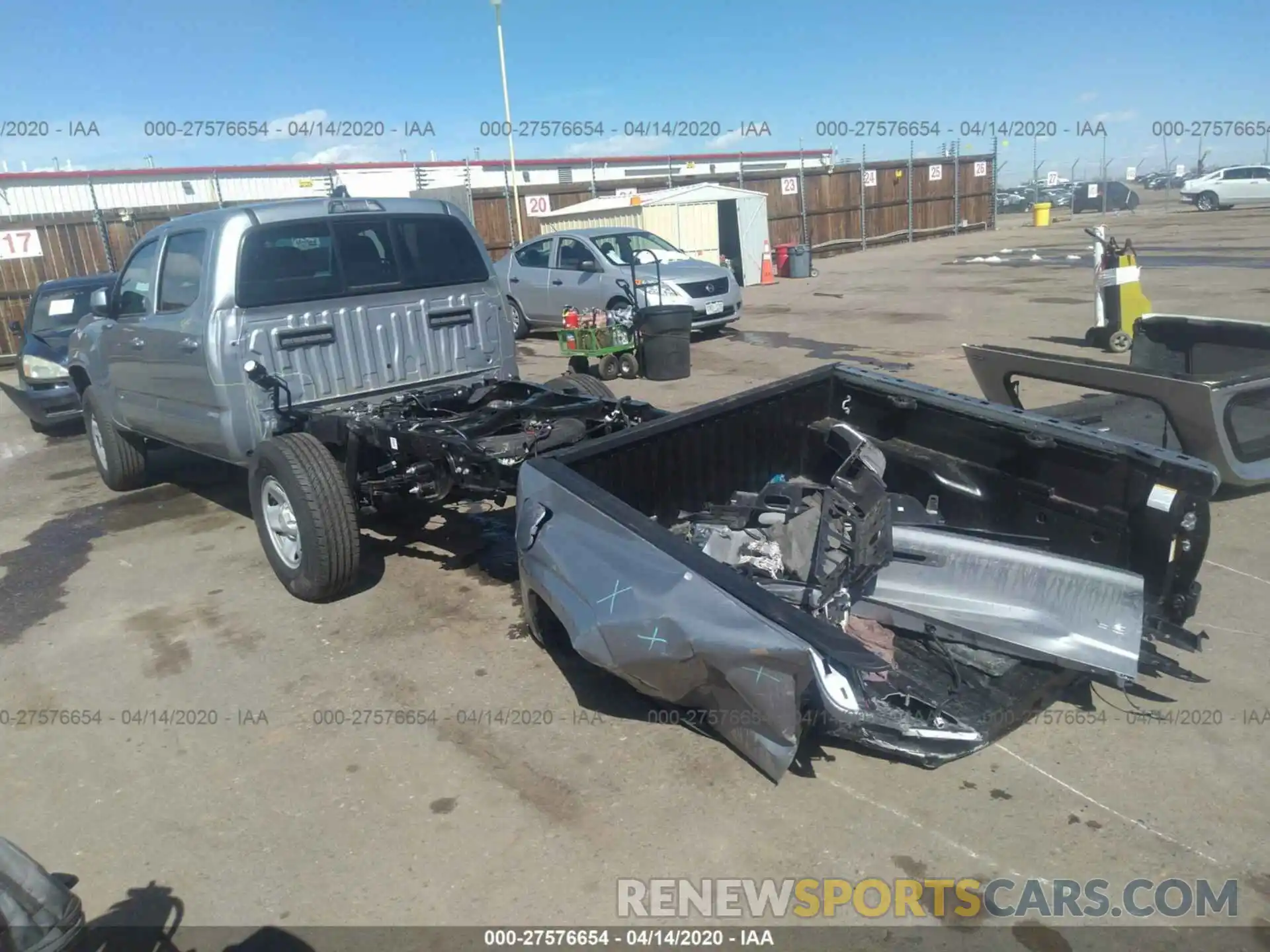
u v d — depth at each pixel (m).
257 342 5.02
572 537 3.44
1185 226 28.52
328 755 3.60
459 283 5.81
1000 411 4.01
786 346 12.38
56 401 9.27
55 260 16.30
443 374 5.79
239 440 5.11
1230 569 4.81
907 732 3.12
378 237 5.46
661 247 14.16
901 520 4.25
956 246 28.08
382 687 4.08
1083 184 41.47
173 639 4.67
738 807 3.17
